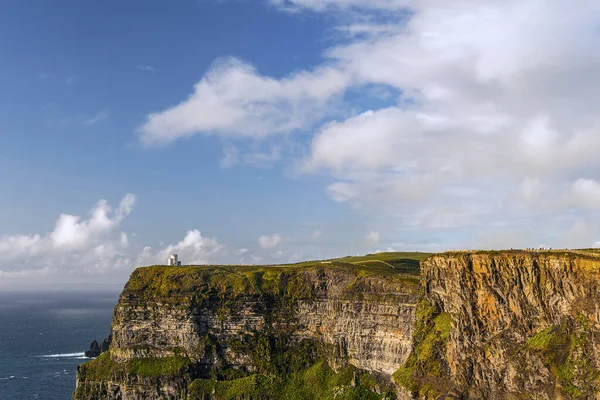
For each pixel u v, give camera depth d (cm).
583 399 19762
